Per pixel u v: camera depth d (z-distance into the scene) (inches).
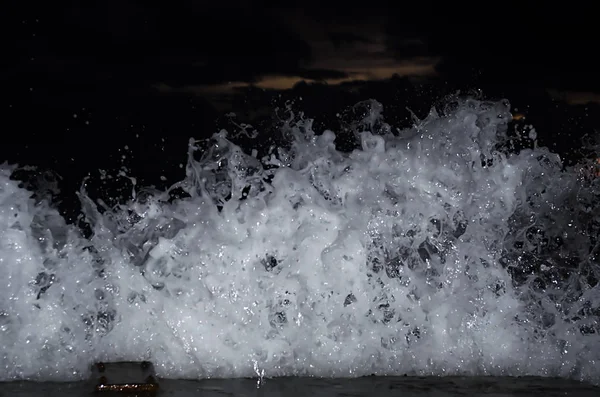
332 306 146.2
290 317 144.3
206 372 135.0
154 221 155.1
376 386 128.3
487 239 156.6
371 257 150.8
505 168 163.3
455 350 141.9
